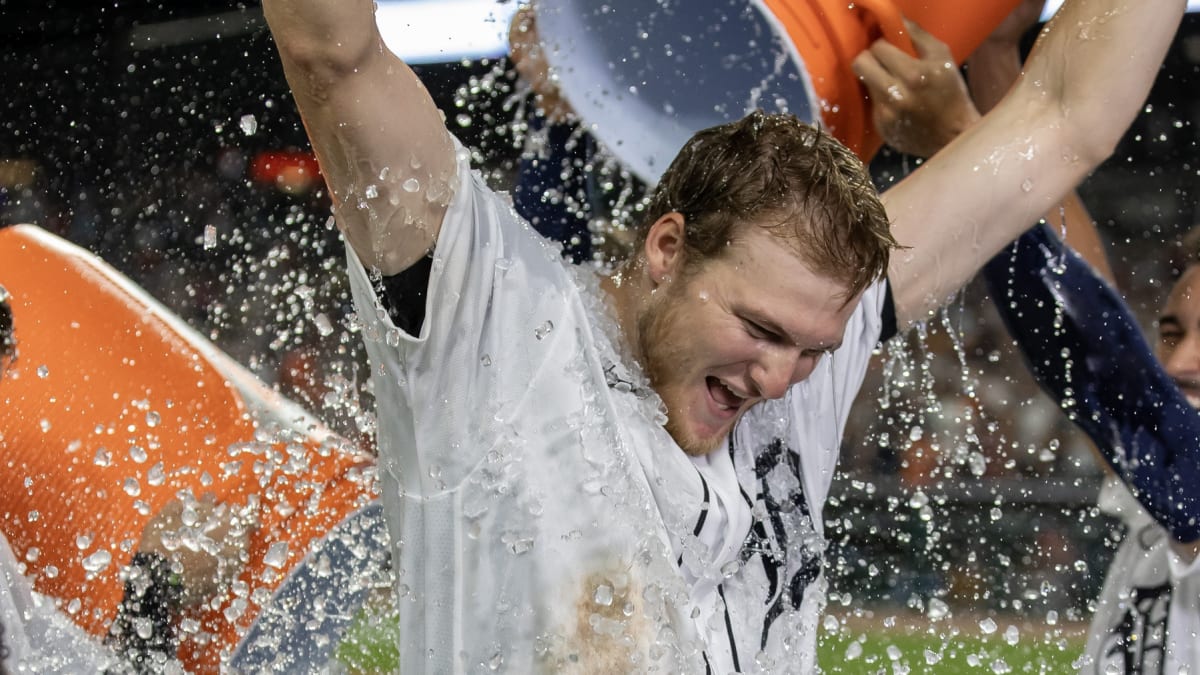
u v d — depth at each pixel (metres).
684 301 2.08
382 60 1.87
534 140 3.43
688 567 2.13
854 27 3.03
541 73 3.29
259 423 3.36
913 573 6.99
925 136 3.07
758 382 2.08
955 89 2.96
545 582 2.00
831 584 6.02
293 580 3.22
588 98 3.27
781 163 2.02
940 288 2.64
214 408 3.36
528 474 2.02
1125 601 3.42
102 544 3.10
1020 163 2.61
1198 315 3.69
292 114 9.65
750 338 2.05
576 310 2.11
